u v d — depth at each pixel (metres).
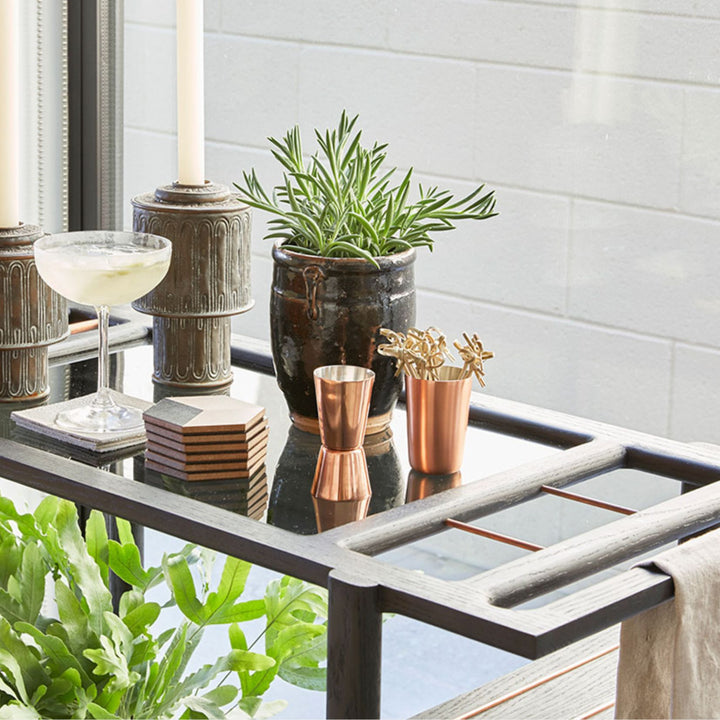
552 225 2.13
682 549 1.06
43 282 1.42
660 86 2.00
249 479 1.24
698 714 1.07
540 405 2.20
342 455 1.20
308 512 1.16
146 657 1.47
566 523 1.20
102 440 1.28
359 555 1.04
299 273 1.32
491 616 0.92
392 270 1.32
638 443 1.34
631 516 1.13
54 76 2.28
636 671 1.11
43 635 1.44
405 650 2.02
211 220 1.45
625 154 2.05
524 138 2.13
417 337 1.27
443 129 2.19
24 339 1.41
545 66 2.09
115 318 1.72
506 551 1.16
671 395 2.07
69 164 2.33
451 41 2.16
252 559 1.07
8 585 1.54
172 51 2.37
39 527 1.63
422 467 1.26
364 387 1.19
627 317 2.09
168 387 1.50
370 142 2.26
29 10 2.21
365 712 0.99
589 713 1.47
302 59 2.29
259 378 1.57
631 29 2.01
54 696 1.43
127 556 1.55
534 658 0.89
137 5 2.32
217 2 2.36
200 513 1.12
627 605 0.98
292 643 1.51
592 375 2.14
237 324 2.48
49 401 1.43
